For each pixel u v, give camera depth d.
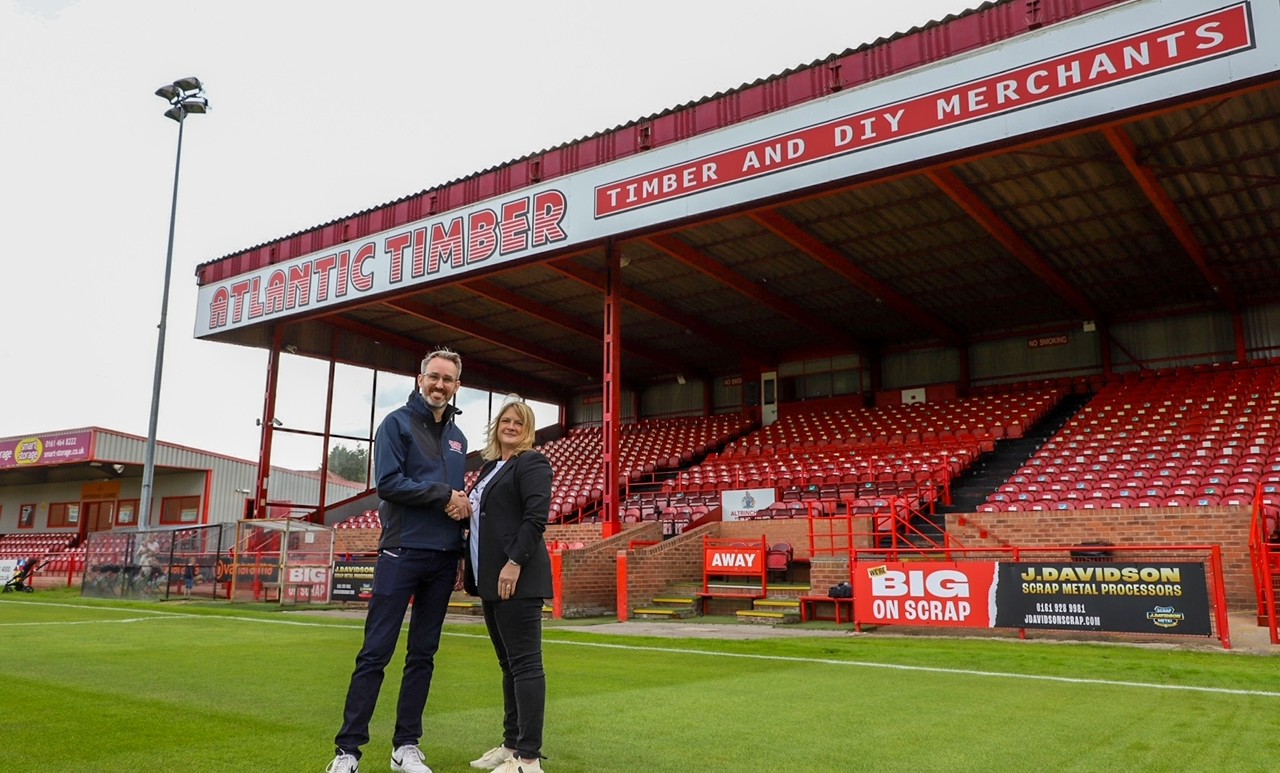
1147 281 22.22
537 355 30.33
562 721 4.83
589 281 20.45
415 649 3.88
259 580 17.72
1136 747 4.21
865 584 10.95
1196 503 14.34
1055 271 21.02
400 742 3.74
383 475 3.84
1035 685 6.29
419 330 28.22
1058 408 23.75
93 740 4.23
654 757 3.97
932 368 28.30
